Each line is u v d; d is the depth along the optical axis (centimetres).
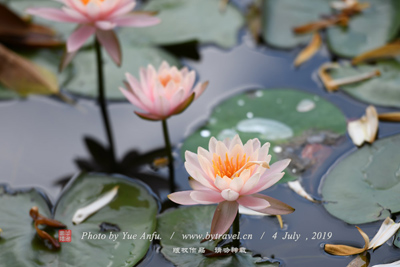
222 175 166
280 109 185
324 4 203
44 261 167
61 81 193
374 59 192
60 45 199
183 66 195
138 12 190
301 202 173
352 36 197
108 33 186
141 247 168
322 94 189
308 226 171
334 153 178
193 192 165
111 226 171
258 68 195
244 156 166
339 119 182
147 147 184
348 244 169
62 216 172
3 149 184
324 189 174
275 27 201
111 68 195
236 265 167
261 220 172
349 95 187
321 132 181
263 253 168
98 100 191
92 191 175
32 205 174
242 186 165
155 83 174
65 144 185
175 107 176
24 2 207
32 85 192
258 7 205
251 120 183
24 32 199
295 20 201
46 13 184
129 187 176
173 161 181
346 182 174
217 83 192
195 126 185
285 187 175
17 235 170
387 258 167
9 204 174
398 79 188
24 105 190
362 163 176
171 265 167
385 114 182
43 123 188
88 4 181
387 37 195
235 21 203
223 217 165
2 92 191
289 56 196
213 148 168
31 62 195
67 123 188
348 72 191
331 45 196
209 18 204
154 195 176
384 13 199
